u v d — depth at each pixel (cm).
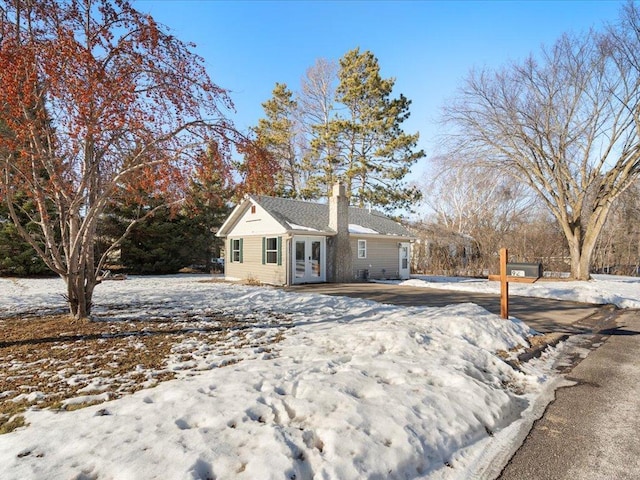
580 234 2012
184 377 441
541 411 394
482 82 2019
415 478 273
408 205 2755
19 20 603
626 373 516
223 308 955
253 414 322
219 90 681
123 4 623
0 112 576
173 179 716
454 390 399
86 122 586
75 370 469
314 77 2794
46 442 279
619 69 1778
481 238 2616
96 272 802
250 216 1836
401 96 2631
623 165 1831
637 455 309
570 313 968
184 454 259
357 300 1092
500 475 281
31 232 1991
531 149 2036
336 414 324
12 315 836
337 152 2664
